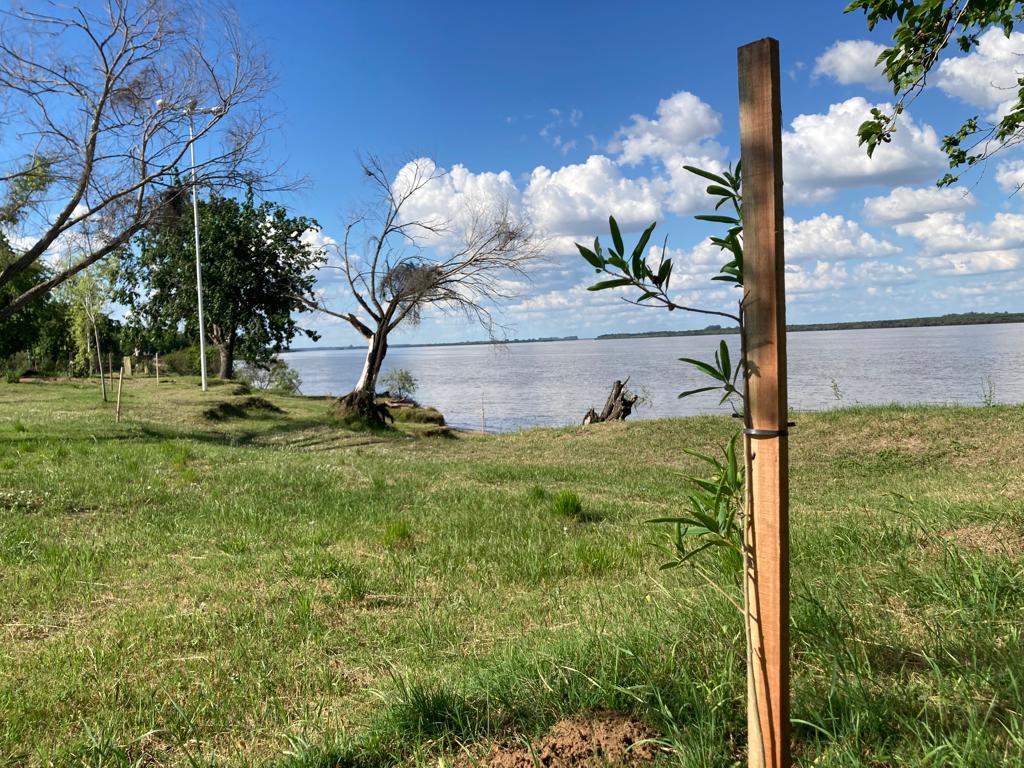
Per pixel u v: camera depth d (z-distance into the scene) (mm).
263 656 4422
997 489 8328
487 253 27812
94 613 5398
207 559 6879
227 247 41031
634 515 9094
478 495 10469
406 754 2859
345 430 24516
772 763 2076
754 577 2076
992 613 3373
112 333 50531
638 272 2035
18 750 3307
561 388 64625
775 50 1901
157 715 3602
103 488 10000
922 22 5441
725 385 2092
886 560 4867
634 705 2955
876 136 6016
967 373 49188
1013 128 6418
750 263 1979
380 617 5246
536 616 5062
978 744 2234
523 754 2646
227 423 24062
